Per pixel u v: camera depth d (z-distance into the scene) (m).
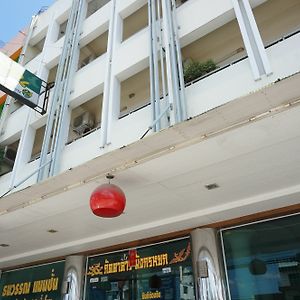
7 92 7.86
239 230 5.62
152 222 5.97
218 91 5.16
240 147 3.85
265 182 4.58
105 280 6.98
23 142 8.62
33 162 8.03
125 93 8.24
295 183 4.60
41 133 9.40
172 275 6.08
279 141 3.73
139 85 7.94
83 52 9.68
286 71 4.55
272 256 5.14
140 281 6.46
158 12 7.11
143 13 8.38
